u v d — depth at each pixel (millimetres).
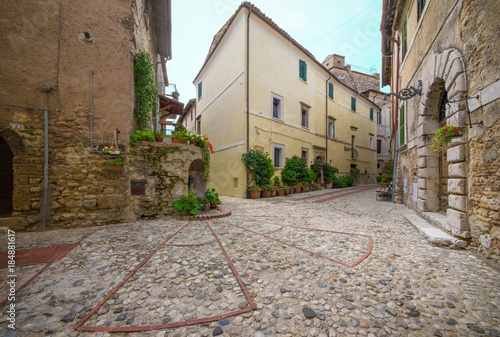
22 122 4180
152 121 7414
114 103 4918
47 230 4281
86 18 4695
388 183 10883
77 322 1713
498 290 2172
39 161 4277
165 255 3055
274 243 3580
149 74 5746
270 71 11469
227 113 11766
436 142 3807
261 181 10281
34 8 4289
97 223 4668
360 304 1954
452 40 3623
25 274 2492
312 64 14594
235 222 5027
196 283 2312
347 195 11141
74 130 4555
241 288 2211
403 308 1896
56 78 4426
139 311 1856
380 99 22938
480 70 2922
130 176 5016
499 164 2637
